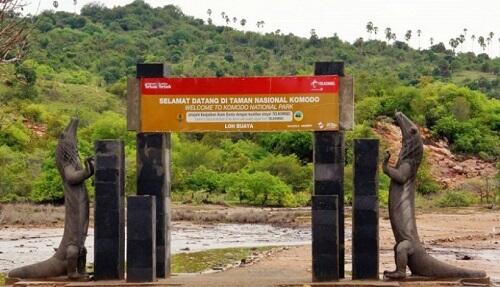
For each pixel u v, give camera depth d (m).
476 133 115.12
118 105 124.69
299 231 48.62
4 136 86.44
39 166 78.06
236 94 21.69
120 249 21.27
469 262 29.17
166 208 22.00
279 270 25.36
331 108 21.44
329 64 21.61
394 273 20.73
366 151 20.91
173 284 20.19
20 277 21.19
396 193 21.12
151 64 21.91
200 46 168.38
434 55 175.75
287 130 21.56
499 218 58.91
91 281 20.95
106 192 21.23
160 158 21.94
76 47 158.88
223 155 96.94
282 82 21.58
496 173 97.69
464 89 125.81
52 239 41.78
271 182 76.56
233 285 20.06
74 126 22.06
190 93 21.78
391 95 116.62
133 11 194.12
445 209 72.56
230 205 75.62
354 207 20.84
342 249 21.41
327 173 21.47
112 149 21.28
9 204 66.06
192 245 37.88
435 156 108.38
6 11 19.83
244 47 169.75
